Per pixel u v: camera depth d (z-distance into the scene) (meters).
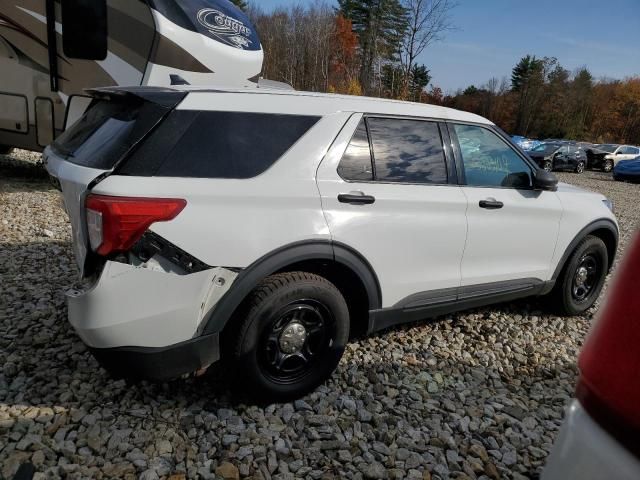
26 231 5.84
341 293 3.17
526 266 3.87
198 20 6.90
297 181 2.75
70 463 2.36
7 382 2.96
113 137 2.58
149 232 2.36
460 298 3.54
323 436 2.65
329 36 37.41
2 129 7.50
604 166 25.67
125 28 6.55
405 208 3.10
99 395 2.87
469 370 3.46
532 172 3.86
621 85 61.66
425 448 2.61
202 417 2.73
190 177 2.50
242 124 2.69
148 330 2.41
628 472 0.95
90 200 2.35
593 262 4.44
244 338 2.63
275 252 2.63
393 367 3.39
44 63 6.97
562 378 3.47
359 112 3.05
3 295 4.09
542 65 60.41
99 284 2.31
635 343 0.99
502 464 2.55
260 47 8.00
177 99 2.61
